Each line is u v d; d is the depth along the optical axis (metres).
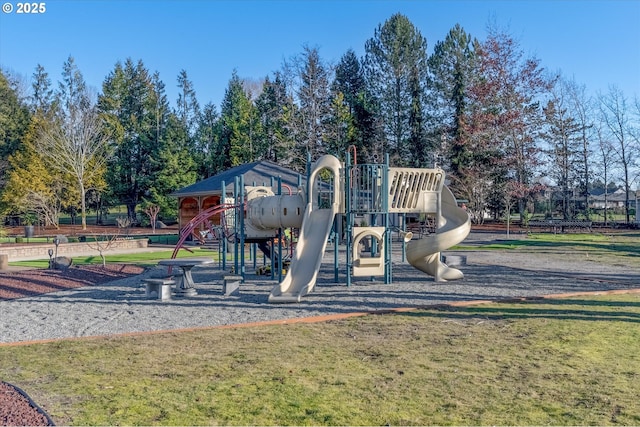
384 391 4.73
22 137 49.28
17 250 21.17
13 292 11.45
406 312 8.58
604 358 5.69
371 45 53.75
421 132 50.41
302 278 10.70
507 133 40.44
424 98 52.59
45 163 43.72
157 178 47.94
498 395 4.59
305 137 48.97
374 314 8.46
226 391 4.77
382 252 12.13
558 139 43.25
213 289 11.91
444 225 13.12
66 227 45.25
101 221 54.81
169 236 32.06
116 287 12.30
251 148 52.47
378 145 50.53
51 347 6.52
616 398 4.49
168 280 10.60
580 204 46.34
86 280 13.38
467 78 49.34
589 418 4.07
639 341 6.38
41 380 5.13
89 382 5.05
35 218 44.47
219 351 6.22
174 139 49.59
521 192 37.72
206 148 60.53
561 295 9.91
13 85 56.84
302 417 4.14
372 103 52.16
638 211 45.09
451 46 51.75
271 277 13.98
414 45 52.94
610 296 9.88
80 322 8.24
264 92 56.72
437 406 4.35
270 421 4.07
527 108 40.28
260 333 7.20
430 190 12.81
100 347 6.48
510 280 12.48
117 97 57.06
